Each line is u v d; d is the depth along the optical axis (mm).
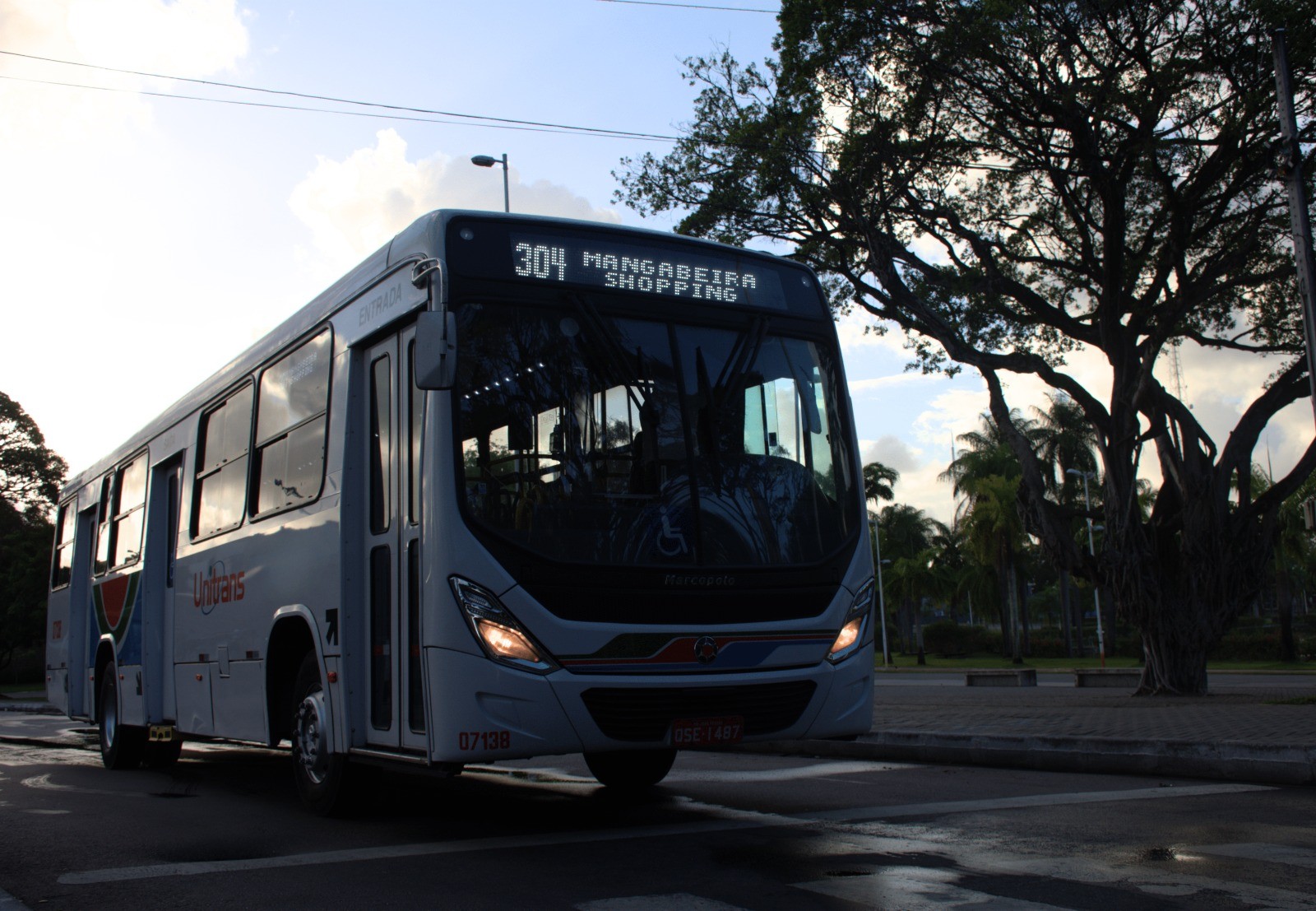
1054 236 23078
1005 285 22047
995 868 5594
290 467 8555
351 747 7320
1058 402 63938
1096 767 9828
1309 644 58875
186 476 10938
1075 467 64125
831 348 7840
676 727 6453
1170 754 9406
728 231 22031
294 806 8938
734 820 7418
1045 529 22344
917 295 23016
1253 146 19031
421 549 6586
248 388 9656
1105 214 20141
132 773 12133
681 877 5582
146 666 11328
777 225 22203
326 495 7801
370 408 7586
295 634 8320
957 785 9078
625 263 7215
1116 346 21328
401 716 6809
